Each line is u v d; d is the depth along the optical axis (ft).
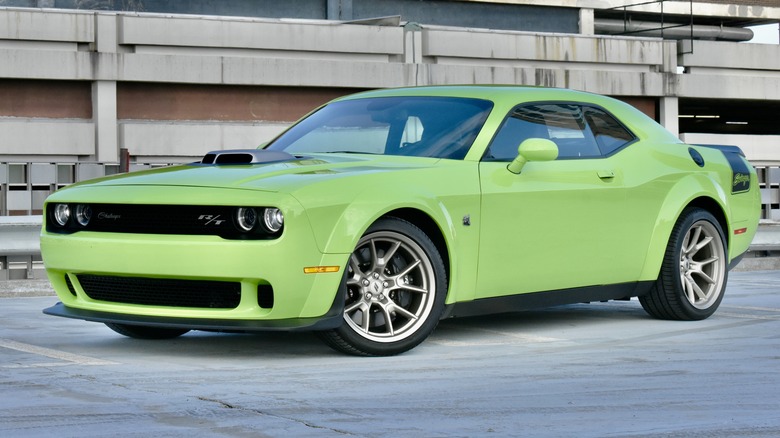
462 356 17.13
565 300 19.63
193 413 12.49
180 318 16.26
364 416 12.41
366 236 16.61
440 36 90.84
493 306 18.42
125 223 16.58
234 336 19.43
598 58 97.14
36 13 77.71
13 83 78.33
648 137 21.54
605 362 16.57
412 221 17.48
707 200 22.29
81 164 58.54
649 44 99.40
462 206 17.63
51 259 17.37
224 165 17.75
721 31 119.85
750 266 39.55
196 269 15.80
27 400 13.21
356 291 16.93
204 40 82.89
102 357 16.97
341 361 16.55
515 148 18.94
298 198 15.83
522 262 18.62
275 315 15.93
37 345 18.38
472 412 12.71
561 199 19.13
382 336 17.01
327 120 20.30
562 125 20.07
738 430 11.86
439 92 20.08
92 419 12.15
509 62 93.76
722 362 16.61
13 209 57.16
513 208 18.38
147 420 12.12
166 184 16.63
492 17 106.73
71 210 17.24
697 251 22.21
